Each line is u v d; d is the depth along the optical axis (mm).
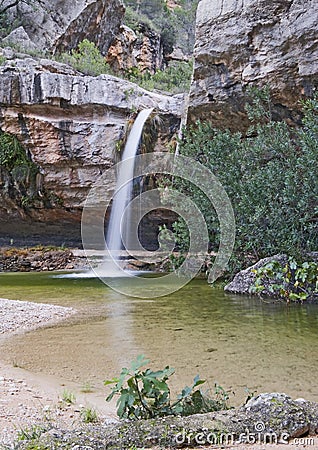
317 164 8359
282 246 8695
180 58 31156
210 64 11023
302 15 9500
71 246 16969
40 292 9273
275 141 9492
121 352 4430
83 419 2520
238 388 3299
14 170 14930
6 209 15719
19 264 14594
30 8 20297
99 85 14477
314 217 8953
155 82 21625
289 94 10297
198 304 7688
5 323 5879
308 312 6797
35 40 19906
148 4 32188
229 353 4352
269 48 10023
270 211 9258
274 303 7734
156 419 2080
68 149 14508
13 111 14172
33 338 5109
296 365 3920
